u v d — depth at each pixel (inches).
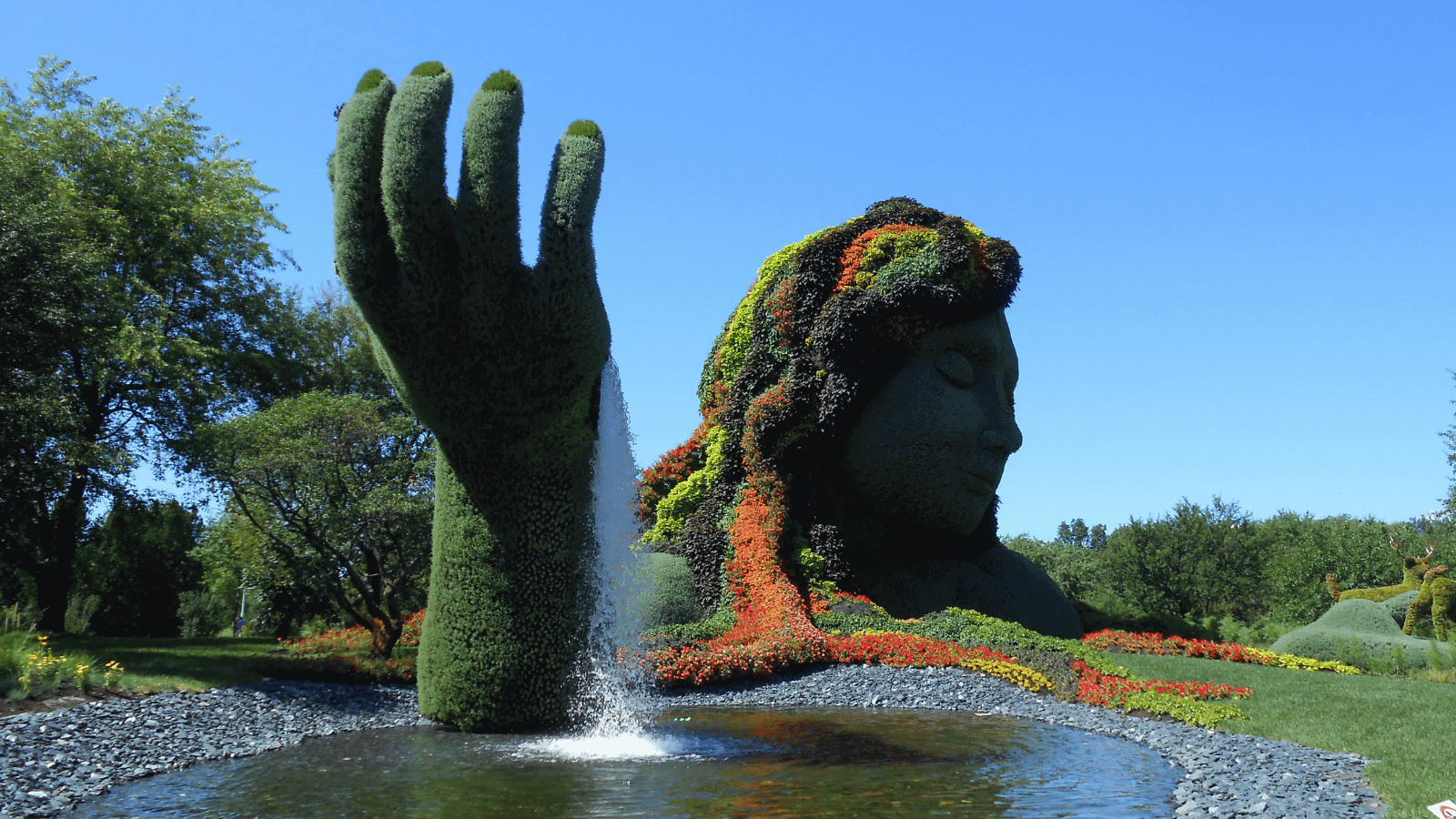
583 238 370.9
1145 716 446.0
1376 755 332.8
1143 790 299.0
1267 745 361.4
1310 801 270.1
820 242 769.6
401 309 360.8
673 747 379.2
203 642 818.8
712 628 641.0
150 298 866.1
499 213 358.0
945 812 270.8
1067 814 267.6
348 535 598.9
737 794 294.7
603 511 444.1
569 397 385.7
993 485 755.4
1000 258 756.0
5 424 606.9
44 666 428.8
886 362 735.7
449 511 414.3
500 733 410.3
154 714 410.9
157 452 894.4
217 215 936.3
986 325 763.4
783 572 698.2
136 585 1143.0
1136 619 869.2
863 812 271.1
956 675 547.2
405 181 346.0
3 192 642.8
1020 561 802.2
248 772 335.0
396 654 639.8
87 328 693.3
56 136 864.9
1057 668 555.8
